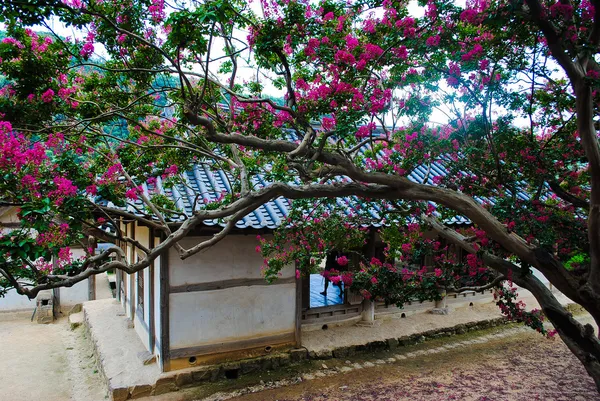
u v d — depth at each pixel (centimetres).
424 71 488
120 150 574
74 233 353
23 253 283
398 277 567
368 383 664
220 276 681
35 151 326
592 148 366
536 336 899
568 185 545
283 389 640
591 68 430
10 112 399
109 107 505
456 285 560
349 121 364
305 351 736
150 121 610
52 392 674
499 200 455
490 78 439
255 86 552
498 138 474
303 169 418
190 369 649
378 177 411
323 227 585
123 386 599
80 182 400
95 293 1229
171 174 591
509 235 414
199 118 344
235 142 385
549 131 581
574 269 480
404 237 595
